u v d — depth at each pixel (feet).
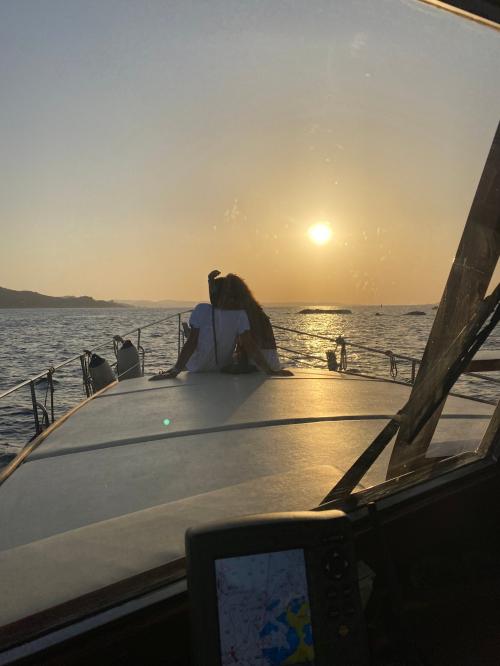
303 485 5.63
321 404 8.73
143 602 3.80
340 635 3.08
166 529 4.79
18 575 4.15
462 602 4.65
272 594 3.08
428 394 4.09
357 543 4.54
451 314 4.09
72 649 3.56
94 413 9.12
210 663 2.98
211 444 7.15
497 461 5.19
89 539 4.65
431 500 4.89
